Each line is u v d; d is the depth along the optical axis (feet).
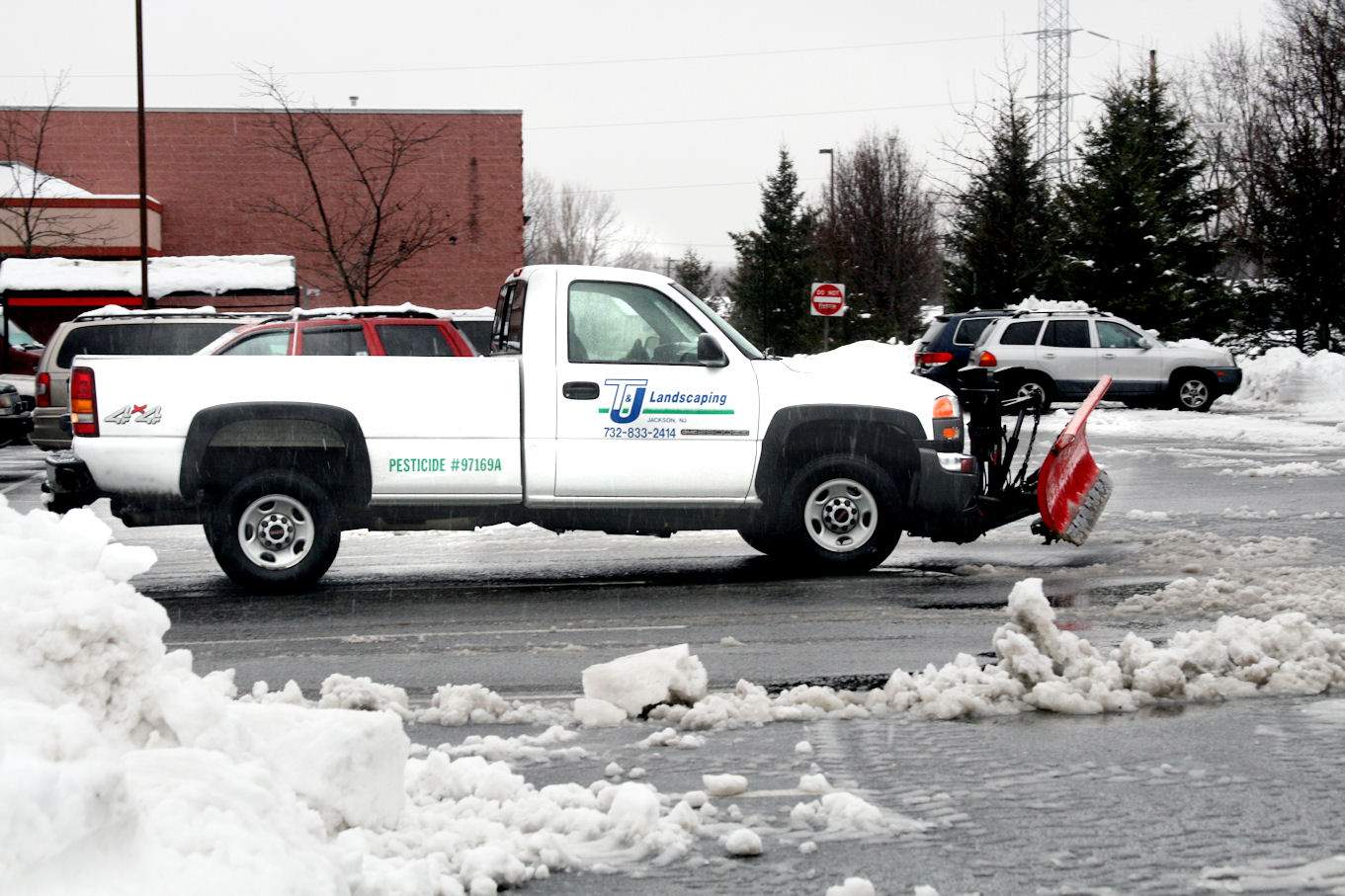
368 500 33.12
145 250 101.81
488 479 33.24
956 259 171.63
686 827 15.42
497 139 138.92
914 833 15.38
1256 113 157.69
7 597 11.40
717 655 25.55
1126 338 98.02
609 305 34.14
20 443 90.89
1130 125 143.74
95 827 9.20
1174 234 152.76
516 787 16.28
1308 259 126.41
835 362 35.65
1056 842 15.01
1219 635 22.99
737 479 34.14
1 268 111.24
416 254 138.62
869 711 21.06
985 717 20.56
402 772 14.82
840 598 31.83
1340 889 13.58
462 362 33.30
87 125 135.95
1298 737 19.03
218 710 12.23
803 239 188.44
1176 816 15.79
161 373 32.53
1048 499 33.99
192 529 49.39
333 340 43.68
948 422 34.99
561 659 25.53
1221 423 88.12
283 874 10.26
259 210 136.67
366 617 30.22
